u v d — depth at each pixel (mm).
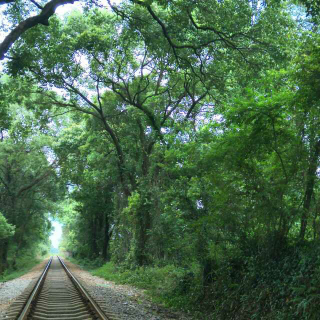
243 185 10984
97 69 24672
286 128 9914
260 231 11070
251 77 18812
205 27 17391
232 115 9922
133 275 22531
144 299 15219
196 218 13750
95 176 31438
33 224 56656
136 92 25406
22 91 25109
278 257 10125
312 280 7996
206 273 13523
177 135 15703
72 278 22609
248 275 10727
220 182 11336
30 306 11289
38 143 41094
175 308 13289
